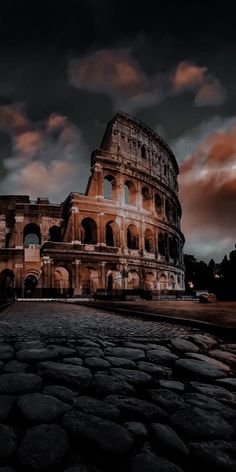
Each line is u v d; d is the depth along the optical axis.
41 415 2.56
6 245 47.97
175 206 59.66
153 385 3.52
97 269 39.88
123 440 2.24
